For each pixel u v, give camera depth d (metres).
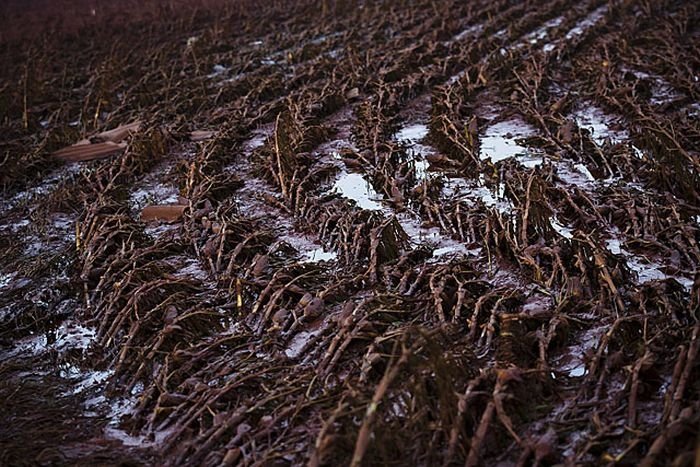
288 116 12.76
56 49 20.91
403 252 8.32
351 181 11.02
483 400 5.52
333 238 8.96
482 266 8.15
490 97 14.49
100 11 25.66
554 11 21.09
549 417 5.62
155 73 17.42
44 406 6.48
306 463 5.36
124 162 11.81
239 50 19.73
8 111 15.56
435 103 13.45
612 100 12.89
